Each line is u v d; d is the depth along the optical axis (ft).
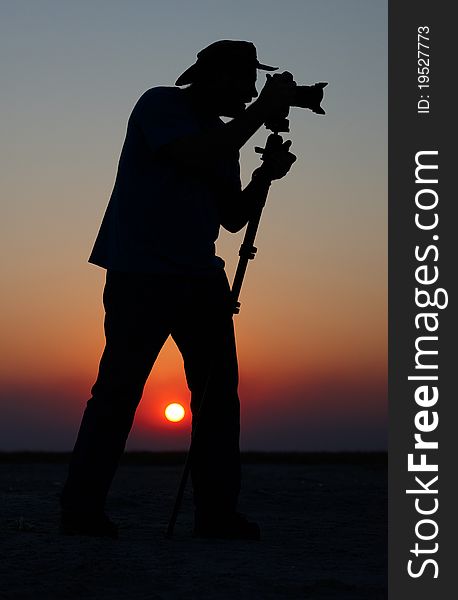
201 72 17.87
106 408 17.46
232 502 18.19
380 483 34.63
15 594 11.91
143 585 12.55
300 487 31.78
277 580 13.20
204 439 18.30
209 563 14.55
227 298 18.26
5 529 18.34
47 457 53.62
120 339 17.53
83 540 16.42
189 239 17.58
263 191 18.12
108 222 18.48
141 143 17.52
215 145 16.87
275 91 17.03
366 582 13.53
